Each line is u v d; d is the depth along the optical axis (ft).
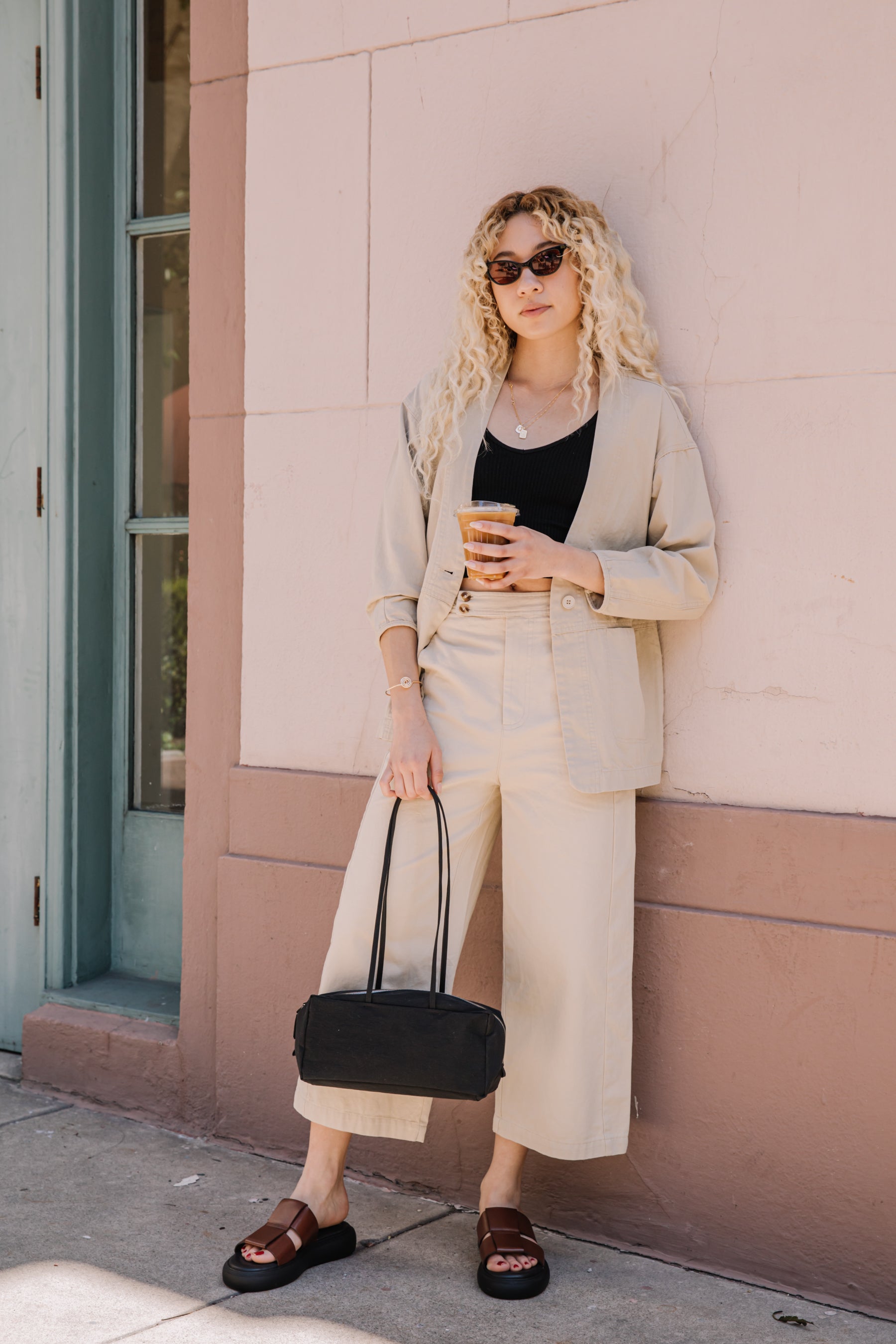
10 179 11.45
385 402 9.20
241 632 9.87
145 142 11.51
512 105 8.65
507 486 7.61
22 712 11.47
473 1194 8.69
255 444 9.77
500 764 7.54
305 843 9.49
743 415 7.87
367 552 9.30
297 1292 7.27
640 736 7.66
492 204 8.66
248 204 9.77
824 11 7.59
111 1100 10.46
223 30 9.85
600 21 8.29
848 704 7.59
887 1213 7.33
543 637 7.49
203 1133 9.97
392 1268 7.64
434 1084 6.84
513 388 7.93
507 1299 7.27
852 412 7.55
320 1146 7.77
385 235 9.18
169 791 11.64
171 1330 6.77
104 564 11.50
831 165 7.60
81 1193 8.71
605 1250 8.10
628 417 7.58
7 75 11.41
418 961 7.58
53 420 11.09
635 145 8.20
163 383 11.62
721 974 7.84
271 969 9.60
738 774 7.93
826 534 7.64
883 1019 7.35
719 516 7.95
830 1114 7.51
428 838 7.57
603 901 7.60
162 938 11.48
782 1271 7.63
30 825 11.44
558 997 7.59
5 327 11.50
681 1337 6.89
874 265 7.49
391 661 7.83
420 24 8.98
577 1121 7.57
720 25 7.89
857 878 7.47
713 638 7.99
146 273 11.58
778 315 7.76
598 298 7.57
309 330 9.52
